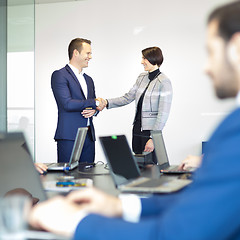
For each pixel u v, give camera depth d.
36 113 7.34
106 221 0.80
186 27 6.74
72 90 4.16
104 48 7.06
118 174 2.20
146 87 4.36
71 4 7.19
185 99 6.74
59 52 7.27
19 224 0.77
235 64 0.75
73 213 0.87
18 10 3.93
